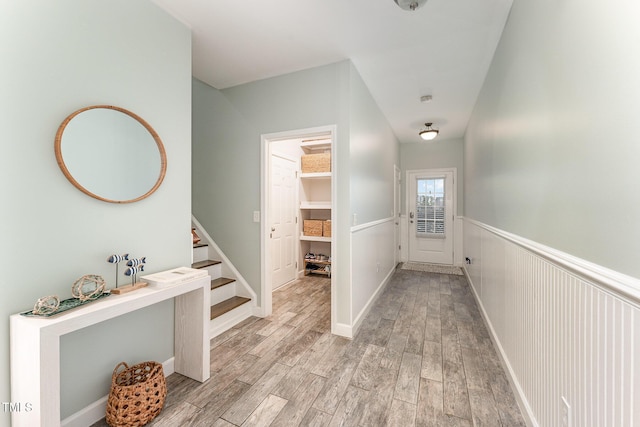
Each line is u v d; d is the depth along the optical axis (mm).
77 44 1390
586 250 989
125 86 1606
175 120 1911
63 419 1391
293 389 1809
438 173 5684
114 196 1544
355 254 2684
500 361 2109
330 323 2844
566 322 1104
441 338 2523
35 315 1164
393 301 3549
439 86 3059
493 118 2418
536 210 1424
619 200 818
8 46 1169
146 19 1721
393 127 4730
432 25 2021
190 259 2027
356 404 1675
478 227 3244
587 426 958
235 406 1653
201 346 1865
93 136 1448
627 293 754
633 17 754
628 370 766
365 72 2744
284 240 4270
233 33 2109
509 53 1897
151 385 1532
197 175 3260
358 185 2770
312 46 2295
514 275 1768
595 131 936
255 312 3010
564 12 1143
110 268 1544
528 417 1484
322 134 2662
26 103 1223
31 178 1242
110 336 1593
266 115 2869
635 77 749
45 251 1290
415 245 5898
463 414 1596
